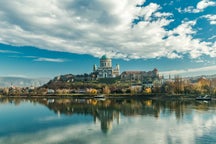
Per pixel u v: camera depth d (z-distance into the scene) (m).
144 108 148.50
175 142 63.88
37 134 77.88
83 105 183.25
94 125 91.88
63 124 95.81
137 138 68.88
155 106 161.38
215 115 110.25
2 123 100.50
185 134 72.44
